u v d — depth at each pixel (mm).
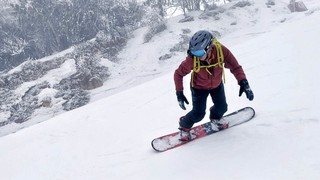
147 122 6469
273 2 43594
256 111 4902
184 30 37625
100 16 38844
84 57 32281
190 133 4629
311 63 6684
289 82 5902
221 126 4535
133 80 30391
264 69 7445
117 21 40688
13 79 32281
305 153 3451
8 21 39688
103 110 8484
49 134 7594
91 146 6066
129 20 41750
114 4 40250
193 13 42188
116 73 32469
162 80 10375
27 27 40000
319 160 3270
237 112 4805
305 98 4855
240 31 37188
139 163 4633
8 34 39531
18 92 30156
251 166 3533
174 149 4555
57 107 27312
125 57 35000
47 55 40438
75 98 27469
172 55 33625
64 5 39219
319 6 40438
